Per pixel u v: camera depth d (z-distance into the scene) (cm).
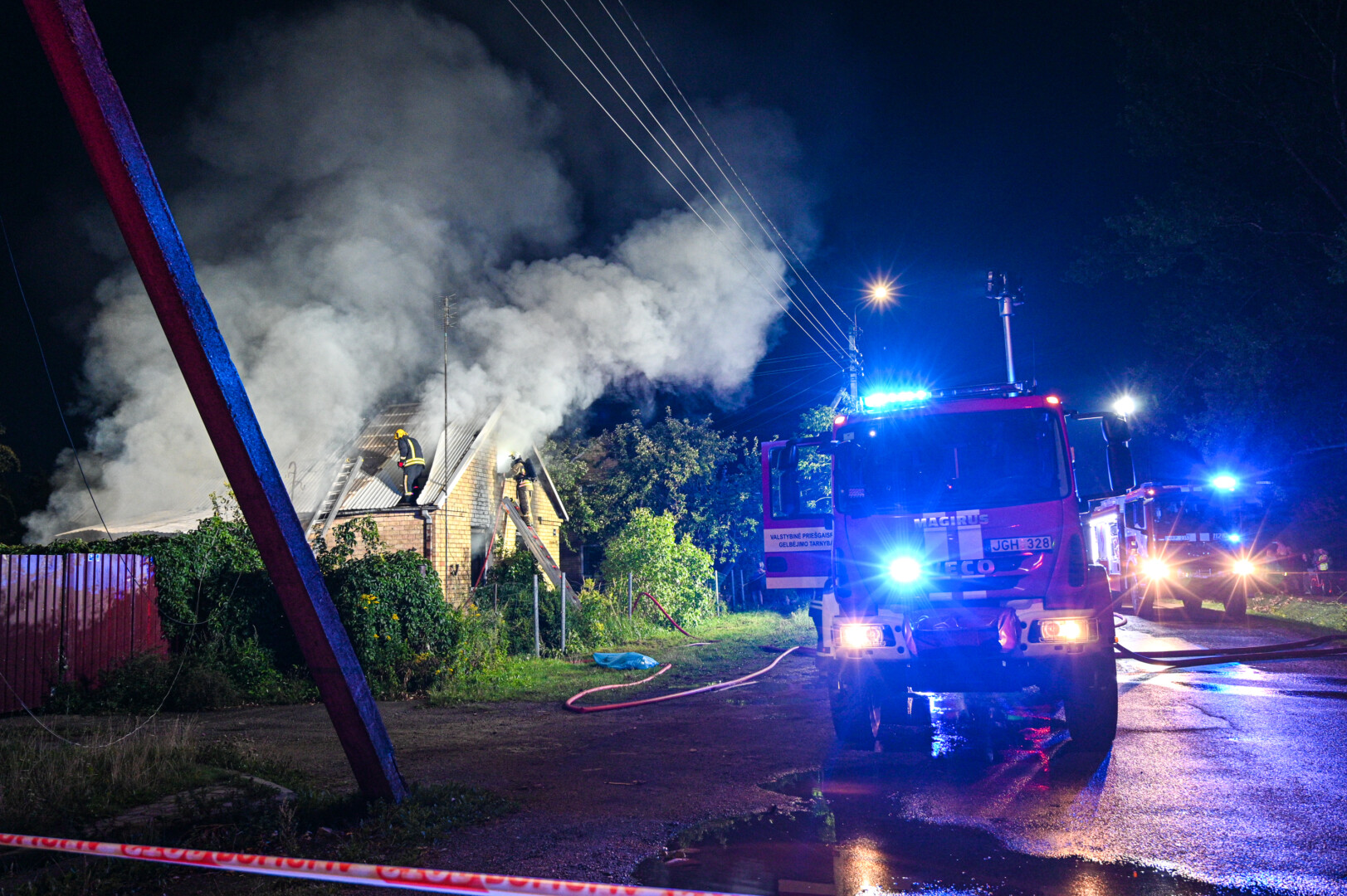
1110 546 1988
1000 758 724
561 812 595
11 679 1062
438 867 478
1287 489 2342
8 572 1071
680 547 2248
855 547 800
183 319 491
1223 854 471
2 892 434
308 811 575
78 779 608
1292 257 2170
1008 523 767
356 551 1942
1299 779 614
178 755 701
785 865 476
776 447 1089
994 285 1988
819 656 903
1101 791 605
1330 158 2069
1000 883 441
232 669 1212
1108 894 421
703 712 1012
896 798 610
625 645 1775
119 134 469
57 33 449
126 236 478
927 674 791
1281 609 2061
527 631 1650
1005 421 800
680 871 469
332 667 558
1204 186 2212
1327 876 436
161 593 1272
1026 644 741
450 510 2039
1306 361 2217
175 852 361
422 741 878
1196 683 1065
